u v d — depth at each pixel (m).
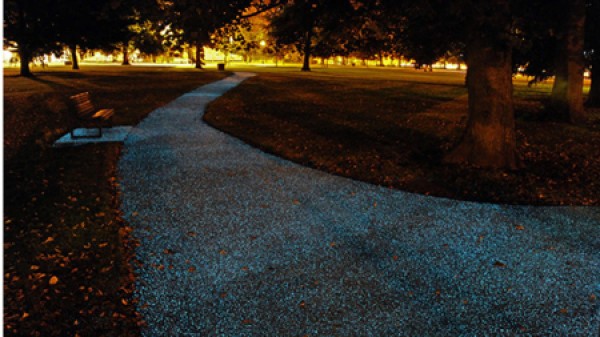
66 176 8.02
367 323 3.95
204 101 19.12
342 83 32.03
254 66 63.69
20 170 8.33
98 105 17.00
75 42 27.86
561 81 15.99
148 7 7.45
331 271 4.83
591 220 6.49
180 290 4.42
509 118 9.23
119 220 6.08
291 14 9.34
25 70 30.91
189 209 6.58
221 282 4.58
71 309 4.01
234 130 12.82
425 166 9.35
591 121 16.23
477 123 9.36
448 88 30.83
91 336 3.68
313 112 17.20
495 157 9.28
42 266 4.75
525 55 18.73
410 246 5.48
